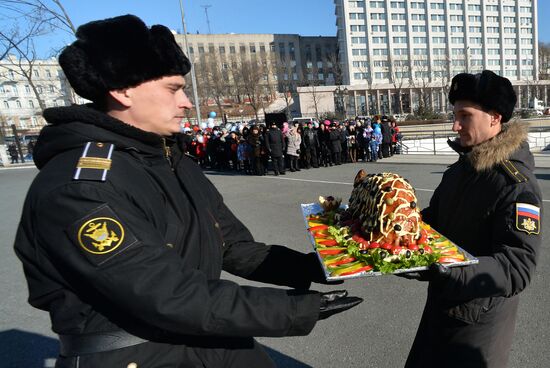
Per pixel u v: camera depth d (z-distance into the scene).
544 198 6.14
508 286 1.24
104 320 0.98
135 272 0.87
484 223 1.43
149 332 1.01
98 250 0.86
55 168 0.94
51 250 0.90
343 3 64.50
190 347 1.11
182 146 1.28
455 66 67.62
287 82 69.44
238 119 52.31
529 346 2.49
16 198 9.72
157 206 1.04
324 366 2.48
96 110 1.04
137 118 1.05
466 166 1.55
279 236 5.21
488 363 1.52
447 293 1.20
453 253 1.30
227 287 0.98
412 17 67.50
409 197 1.40
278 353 2.64
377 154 13.34
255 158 11.60
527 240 1.27
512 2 72.06
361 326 2.88
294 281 1.46
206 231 1.16
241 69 59.59
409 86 58.78
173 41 1.05
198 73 58.72
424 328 1.72
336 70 56.16
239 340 1.26
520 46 73.50
